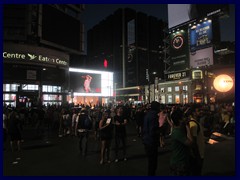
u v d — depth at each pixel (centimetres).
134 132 1722
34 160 870
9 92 4634
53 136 1534
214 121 1571
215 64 7406
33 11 6656
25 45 4922
